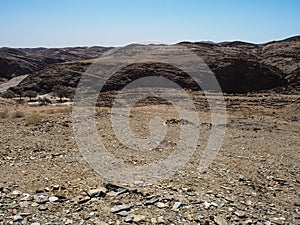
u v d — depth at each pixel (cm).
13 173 910
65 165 1035
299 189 987
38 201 697
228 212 684
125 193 755
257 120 3325
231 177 1025
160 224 610
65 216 636
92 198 723
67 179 866
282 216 719
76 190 771
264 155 1546
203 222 625
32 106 4078
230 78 8238
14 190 762
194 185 875
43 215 638
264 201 814
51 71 11194
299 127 2983
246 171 1144
